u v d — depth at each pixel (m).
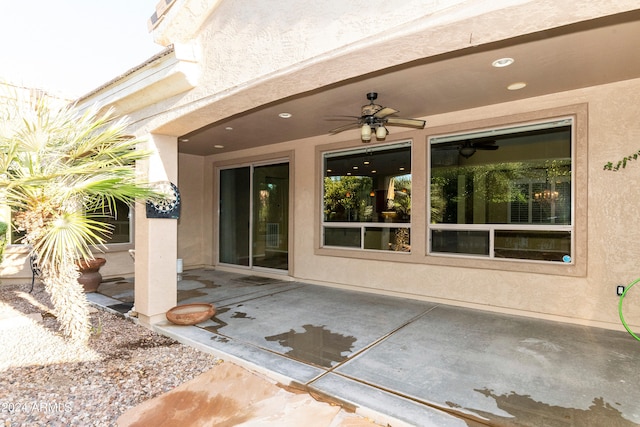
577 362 3.17
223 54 3.27
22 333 4.07
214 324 4.29
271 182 7.72
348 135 6.31
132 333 4.11
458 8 1.94
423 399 2.53
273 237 7.69
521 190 4.71
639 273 3.90
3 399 2.61
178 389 2.77
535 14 1.87
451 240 5.29
